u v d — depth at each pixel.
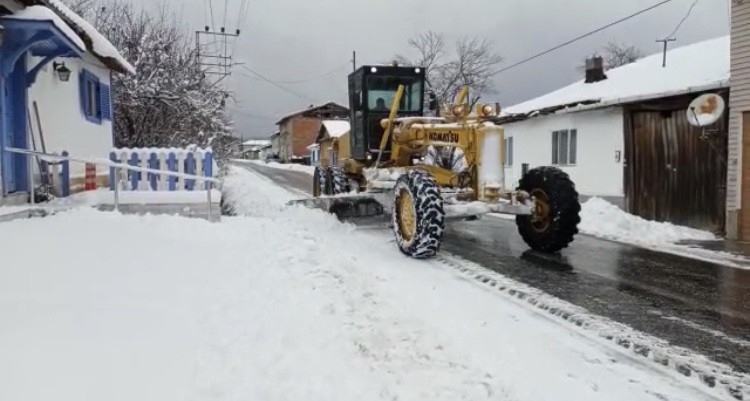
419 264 6.80
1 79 7.49
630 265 6.99
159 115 17.34
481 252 7.68
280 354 3.27
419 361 3.46
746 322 4.71
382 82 10.23
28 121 8.45
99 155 12.71
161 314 3.76
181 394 2.71
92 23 17.64
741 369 3.75
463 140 7.73
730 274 6.54
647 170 11.94
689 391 3.42
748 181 9.33
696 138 10.78
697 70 12.68
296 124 74.00
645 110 11.94
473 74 41.22
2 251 5.23
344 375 3.11
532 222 7.79
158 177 9.59
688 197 10.95
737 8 9.48
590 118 13.45
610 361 3.85
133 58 17.19
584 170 13.70
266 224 7.91
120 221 7.17
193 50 20.27
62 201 8.23
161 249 5.77
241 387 2.83
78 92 11.20
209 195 8.25
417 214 6.95
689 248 8.38
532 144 16.16
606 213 10.53
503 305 5.08
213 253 5.75
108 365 2.95
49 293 4.08
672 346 4.14
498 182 7.51
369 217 10.09
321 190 12.41
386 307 4.42
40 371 2.83
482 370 3.46
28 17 7.25
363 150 10.33
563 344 4.14
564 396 3.29
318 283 4.78
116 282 4.46
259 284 4.66
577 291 5.63
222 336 3.46
